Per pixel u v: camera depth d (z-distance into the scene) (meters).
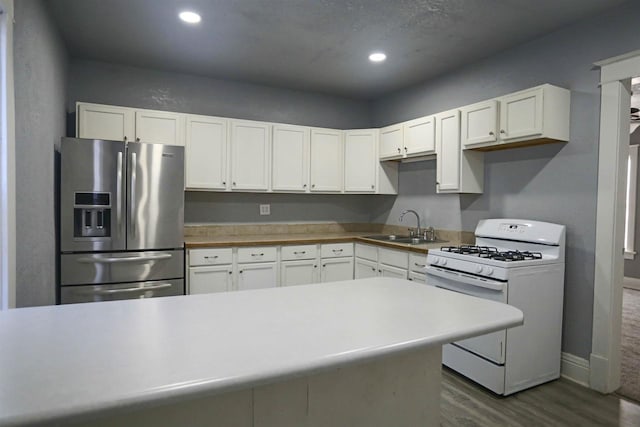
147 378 0.74
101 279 2.95
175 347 0.90
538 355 2.56
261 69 3.72
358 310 1.23
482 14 2.60
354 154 4.27
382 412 1.31
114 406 0.66
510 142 2.82
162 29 2.88
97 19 2.72
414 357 1.38
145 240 3.08
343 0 2.45
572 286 2.68
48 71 2.50
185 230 3.92
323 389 1.19
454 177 3.27
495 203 3.23
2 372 0.76
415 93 4.15
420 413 1.40
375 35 2.94
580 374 2.62
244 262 3.53
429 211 3.92
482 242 3.14
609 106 2.48
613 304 2.49
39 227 2.29
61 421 0.62
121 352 0.86
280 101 4.32
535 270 2.52
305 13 2.62
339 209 4.70
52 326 1.04
